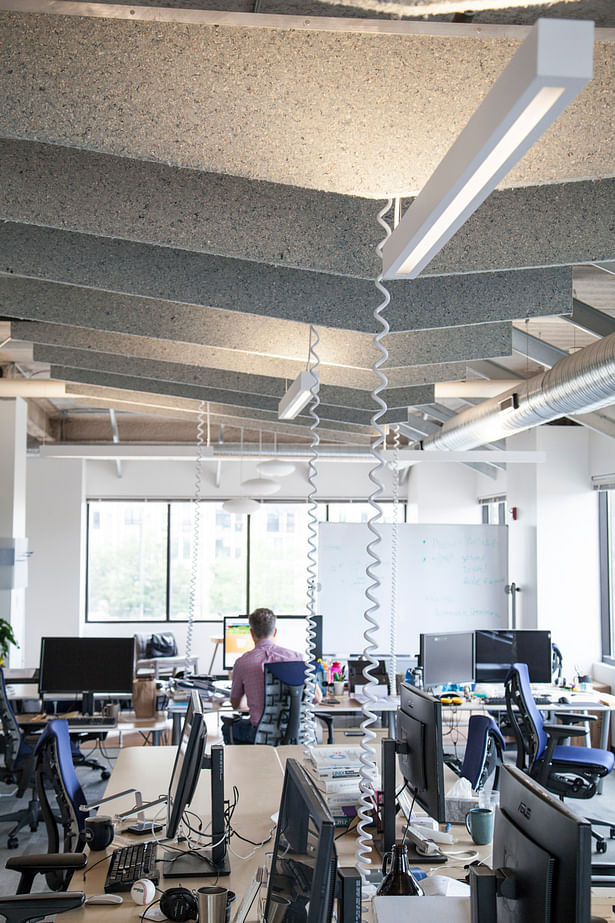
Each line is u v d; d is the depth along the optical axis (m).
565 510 9.75
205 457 9.84
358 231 3.05
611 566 9.69
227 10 2.14
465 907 2.39
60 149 3.01
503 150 1.46
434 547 9.45
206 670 13.16
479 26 2.18
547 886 1.79
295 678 6.18
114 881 2.95
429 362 4.89
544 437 9.81
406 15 2.15
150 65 2.39
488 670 7.36
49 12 2.17
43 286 4.74
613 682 9.05
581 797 6.14
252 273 3.90
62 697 7.11
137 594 13.30
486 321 3.99
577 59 1.19
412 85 2.44
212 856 3.07
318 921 1.66
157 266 3.85
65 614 12.45
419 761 3.07
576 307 6.71
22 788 6.29
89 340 5.55
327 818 1.75
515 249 3.07
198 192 3.04
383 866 2.85
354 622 9.24
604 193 3.08
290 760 2.29
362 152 2.46
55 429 12.96
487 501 12.37
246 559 13.44
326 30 2.19
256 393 6.15
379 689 7.21
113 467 13.18
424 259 2.08
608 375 5.69
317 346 4.88
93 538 13.30
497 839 2.18
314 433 4.61
